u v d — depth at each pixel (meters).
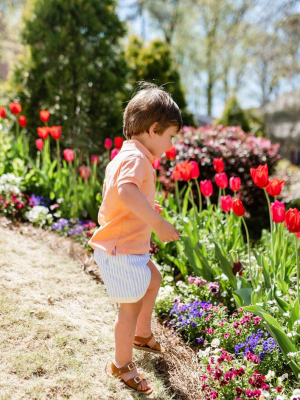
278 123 20.25
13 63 6.73
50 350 2.29
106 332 2.60
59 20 6.78
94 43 6.96
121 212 2.02
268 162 7.60
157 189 4.14
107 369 2.23
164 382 2.28
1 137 5.27
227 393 2.09
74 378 2.11
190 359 2.54
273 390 2.05
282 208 2.41
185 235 3.54
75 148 6.61
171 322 2.79
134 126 2.11
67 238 4.20
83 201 4.77
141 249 2.06
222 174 3.49
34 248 3.77
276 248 2.89
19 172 4.92
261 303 2.46
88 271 3.46
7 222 4.26
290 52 12.50
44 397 1.93
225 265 2.93
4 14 19.08
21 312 2.59
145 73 9.72
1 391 1.91
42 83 6.70
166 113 2.08
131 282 1.99
